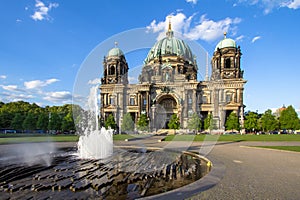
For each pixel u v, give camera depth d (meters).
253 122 79.12
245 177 9.58
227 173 10.32
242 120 79.00
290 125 80.81
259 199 6.80
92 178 9.11
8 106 104.12
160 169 10.50
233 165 12.48
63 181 8.75
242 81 79.00
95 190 7.75
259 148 22.48
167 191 7.55
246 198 6.86
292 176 9.87
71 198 6.94
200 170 11.21
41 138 38.78
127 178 9.02
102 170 10.43
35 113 93.81
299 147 23.28
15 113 86.25
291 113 81.69
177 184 8.47
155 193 7.44
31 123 82.38
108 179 8.91
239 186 8.13
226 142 31.50
